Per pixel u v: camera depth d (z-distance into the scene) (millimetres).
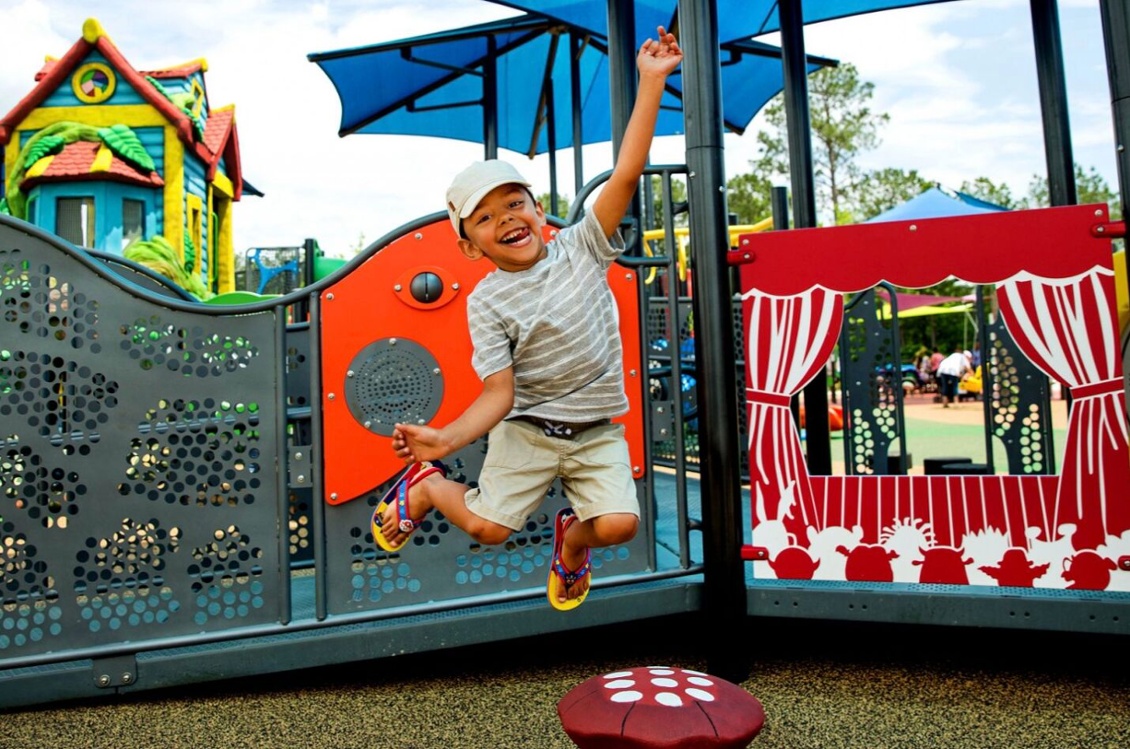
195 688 2711
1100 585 2377
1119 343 2375
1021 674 2691
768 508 2623
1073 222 2428
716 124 2711
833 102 38125
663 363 5008
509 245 1854
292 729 2355
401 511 2049
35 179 11688
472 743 2230
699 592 2742
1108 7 2402
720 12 5391
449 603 2590
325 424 2568
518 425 1956
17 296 2494
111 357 2521
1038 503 2430
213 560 2531
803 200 4191
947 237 2516
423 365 2617
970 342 32219
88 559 2496
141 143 12297
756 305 2650
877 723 2307
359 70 7043
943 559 2492
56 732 2342
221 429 2551
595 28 5512
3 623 2461
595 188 2826
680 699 1683
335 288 2588
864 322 4102
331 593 2572
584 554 2082
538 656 3006
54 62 13125
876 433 4066
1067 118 3844
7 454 2479
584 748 1645
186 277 11961
